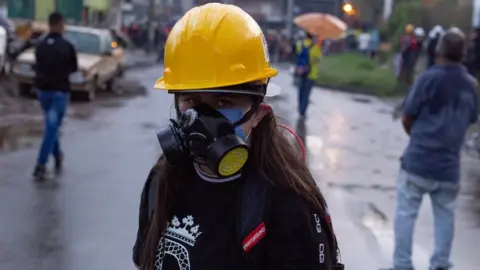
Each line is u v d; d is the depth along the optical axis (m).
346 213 7.08
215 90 1.91
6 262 5.23
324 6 45.97
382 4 42.25
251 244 1.87
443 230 4.98
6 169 8.35
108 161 9.10
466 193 8.41
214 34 1.92
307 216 1.88
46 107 7.93
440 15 29.31
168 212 2.00
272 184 1.89
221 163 1.85
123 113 14.19
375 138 12.55
